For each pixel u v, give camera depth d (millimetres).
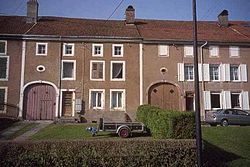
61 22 31062
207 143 14906
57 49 27438
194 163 11281
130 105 27281
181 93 28031
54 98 26875
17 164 10305
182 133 12734
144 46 28375
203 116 27703
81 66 27453
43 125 22984
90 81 27312
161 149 11164
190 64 28594
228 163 12906
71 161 10570
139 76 27828
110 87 27391
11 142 10562
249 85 28984
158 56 28328
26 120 26062
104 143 10922
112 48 28016
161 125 13898
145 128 17922
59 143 10734
